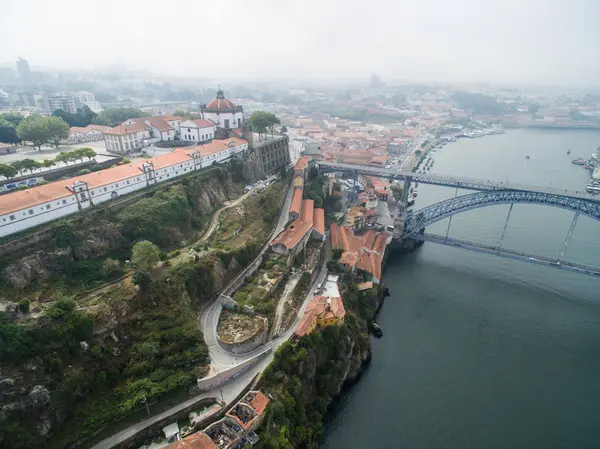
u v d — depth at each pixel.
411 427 94.06
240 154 179.12
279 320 105.31
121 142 165.88
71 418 73.62
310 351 97.62
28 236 94.88
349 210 189.50
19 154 158.38
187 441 68.75
